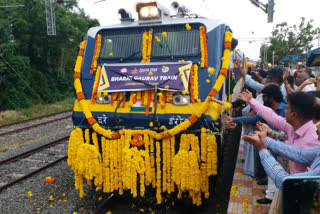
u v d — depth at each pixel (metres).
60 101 24.12
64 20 22.75
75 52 25.81
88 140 4.65
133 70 4.67
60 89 25.67
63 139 10.06
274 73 5.58
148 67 4.63
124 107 4.51
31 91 21.69
